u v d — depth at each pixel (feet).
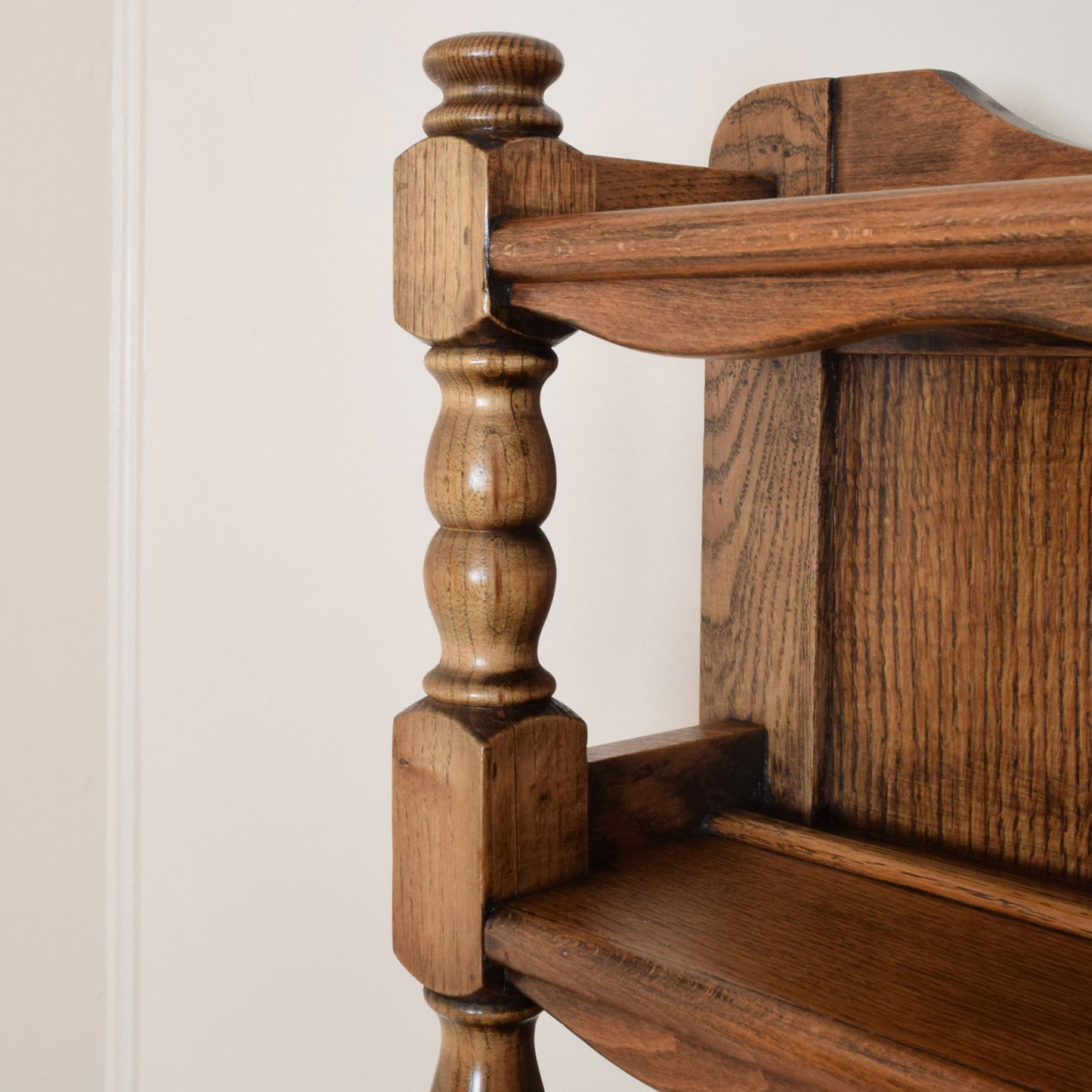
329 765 4.03
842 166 2.36
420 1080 3.88
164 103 4.28
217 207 4.17
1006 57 2.56
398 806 2.02
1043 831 2.15
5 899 4.53
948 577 2.24
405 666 3.81
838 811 2.41
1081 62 2.46
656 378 3.18
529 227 1.75
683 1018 1.64
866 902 1.98
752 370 2.47
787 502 2.42
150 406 4.43
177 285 4.31
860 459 2.34
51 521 4.48
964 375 2.21
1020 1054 1.46
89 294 4.47
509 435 1.91
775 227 1.48
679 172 2.24
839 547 2.38
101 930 4.68
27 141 4.32
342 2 3.76
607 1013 1.77
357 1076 4.05
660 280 1.64
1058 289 1.29
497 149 1.79
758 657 2.48
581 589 3.39
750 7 2.93
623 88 3.18
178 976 4.50
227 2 4.06
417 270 1.90
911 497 2.28
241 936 4.32
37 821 4.54
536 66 1.84
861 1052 1.48
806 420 2.38
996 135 2.18
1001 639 2.19
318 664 4.03
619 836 2.19
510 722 1.92
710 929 1.83
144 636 4.51
